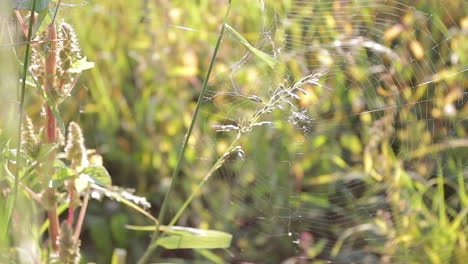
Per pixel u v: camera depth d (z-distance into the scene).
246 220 1.29
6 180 0.84
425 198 1.25
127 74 1.50
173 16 1.48
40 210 0.92
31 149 0.81
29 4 0.77
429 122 1.29
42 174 0.82
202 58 1.46
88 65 0.82
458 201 1.24
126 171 1.33
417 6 1.40
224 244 0.89
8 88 0.76
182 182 1.32
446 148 1.27
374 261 1.21
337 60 1.35
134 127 1.37
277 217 1.28
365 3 1.38
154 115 1.38
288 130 1.30
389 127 1.29
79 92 1.03
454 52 1.31
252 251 1.26
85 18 1.46
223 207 1.30
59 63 0.82
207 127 1.31
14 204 0.77
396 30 1.30
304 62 1.32
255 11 1.40
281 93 0.92
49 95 0.82
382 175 1.25
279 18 1.34
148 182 1.33
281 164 1.31
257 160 1.31
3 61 0.75
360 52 1.35
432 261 1.15
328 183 1.31
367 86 1.34
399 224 1.20
